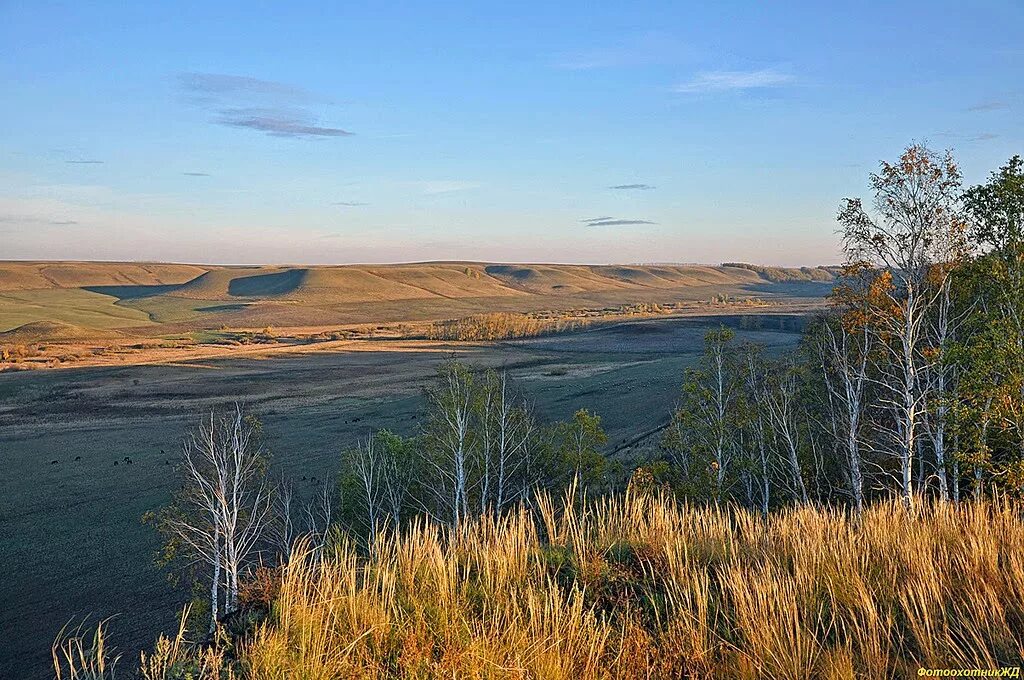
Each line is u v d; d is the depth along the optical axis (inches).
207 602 1095.6
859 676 217.6
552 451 1523.1
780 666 218.8
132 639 1071.6
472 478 1464.1
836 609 261.3
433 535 340.8
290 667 231.5
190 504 1320.1
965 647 231.0
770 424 1191.6
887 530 339.9
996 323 706.8
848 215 785.6
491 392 1536.7
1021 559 280.1
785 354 1393.9
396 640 252.5
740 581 268.1
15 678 989.8
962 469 852.0
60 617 1176.8
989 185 730.2
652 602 268.4
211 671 240.5
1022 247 700.0
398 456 1536.7
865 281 813.2
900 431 965.8
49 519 1651.1
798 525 357.7
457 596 284.2
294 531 1477.6
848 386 984.9
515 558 319.0
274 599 301.1
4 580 1330.0
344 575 292.0
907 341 763.4
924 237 748.0
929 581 262.5
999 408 693.9
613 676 229.5
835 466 1243.2
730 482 1244.5
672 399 2456.9
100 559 1419.8
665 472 1238.3
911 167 745.0
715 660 235.5
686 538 344.5
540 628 251.3
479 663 228.1
